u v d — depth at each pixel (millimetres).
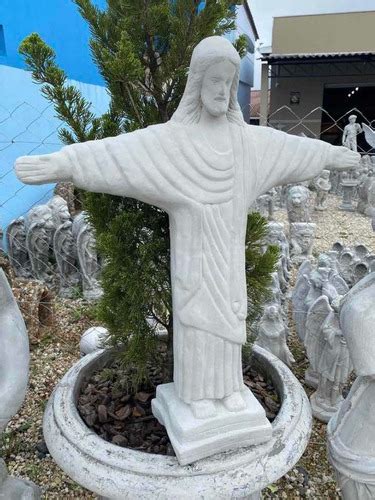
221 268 1683
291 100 16594
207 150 1599
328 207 10117
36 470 2760
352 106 17766
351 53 14453
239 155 1655
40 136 5969
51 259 5641
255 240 2256
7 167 5484
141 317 2145
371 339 1640
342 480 1937
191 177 1602
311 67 16047
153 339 2205
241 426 1813
